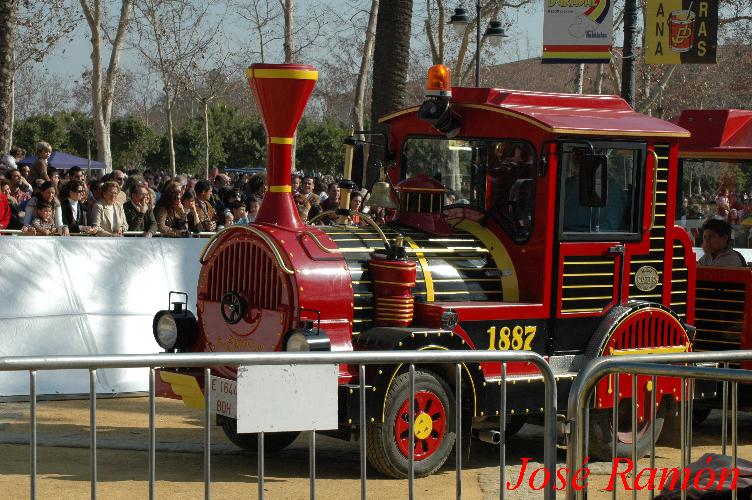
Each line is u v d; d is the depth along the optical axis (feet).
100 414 33.40
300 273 25.35
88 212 43.21
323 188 71.05
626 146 28.60
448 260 27.66
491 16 132.98
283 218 26.50
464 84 146.72
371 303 26.27
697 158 35.29
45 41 131.13
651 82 155.02
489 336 26.91
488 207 28.76
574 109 29.30
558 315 27.86
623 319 28.53
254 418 17.03
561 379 27.45
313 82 26.08
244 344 26.45
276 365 17.17
